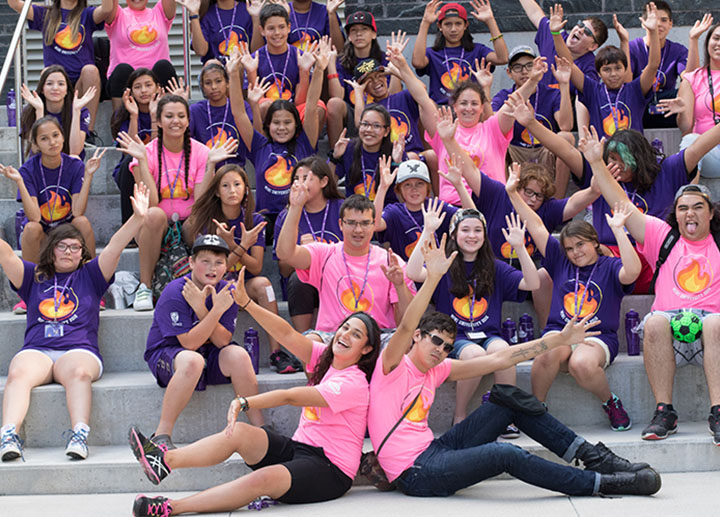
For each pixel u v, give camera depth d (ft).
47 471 14.26
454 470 13.28
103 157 21.79
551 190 18.57
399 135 19.53
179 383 14.64
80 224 18.70
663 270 16.19
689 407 16.14
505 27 27.40
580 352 15.56
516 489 13.92
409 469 13.52
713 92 21.33
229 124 21.13
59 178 19.01
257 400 13.05
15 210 21.22
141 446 12.60
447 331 13.80
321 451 13.38
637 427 15.83
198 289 15.35
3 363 17.21
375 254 16.39
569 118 21.84
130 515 12.84
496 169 19.93
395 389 13.78
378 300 16.16
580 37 23.89
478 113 20.15
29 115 21.11
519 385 15.98
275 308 17.22
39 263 16.56
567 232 16.31
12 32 28.71
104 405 15.58
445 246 16.39
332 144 22.27
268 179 19.77
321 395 13.32
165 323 15.31
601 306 16.19
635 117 21.95
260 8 24.67
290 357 16.39
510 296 16.42
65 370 15.58
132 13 24.62
